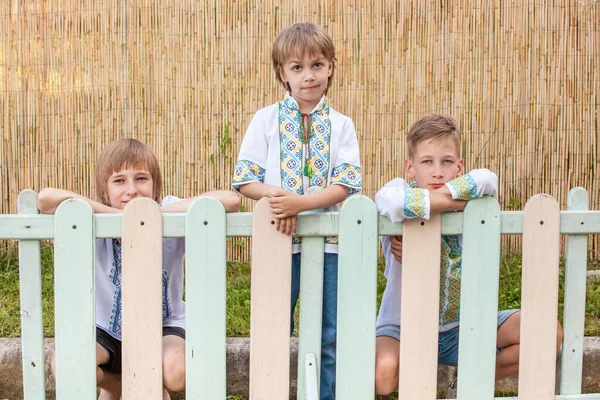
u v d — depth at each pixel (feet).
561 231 8.17
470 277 8.08
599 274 15.48
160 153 16.24
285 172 9.38
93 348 7.89
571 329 8.47
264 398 8.08
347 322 8.05
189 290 7.83
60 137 16.21
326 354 9.43
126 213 7.70
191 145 16.29
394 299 9.19
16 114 16.17
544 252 8.12
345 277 7.98
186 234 7.76
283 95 16.20
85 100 16.15
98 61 16.07
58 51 16.08
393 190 7.84
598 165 16.17
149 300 7.84
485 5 15.89
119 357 8.91
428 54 16.03
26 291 7.86
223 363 7.97
